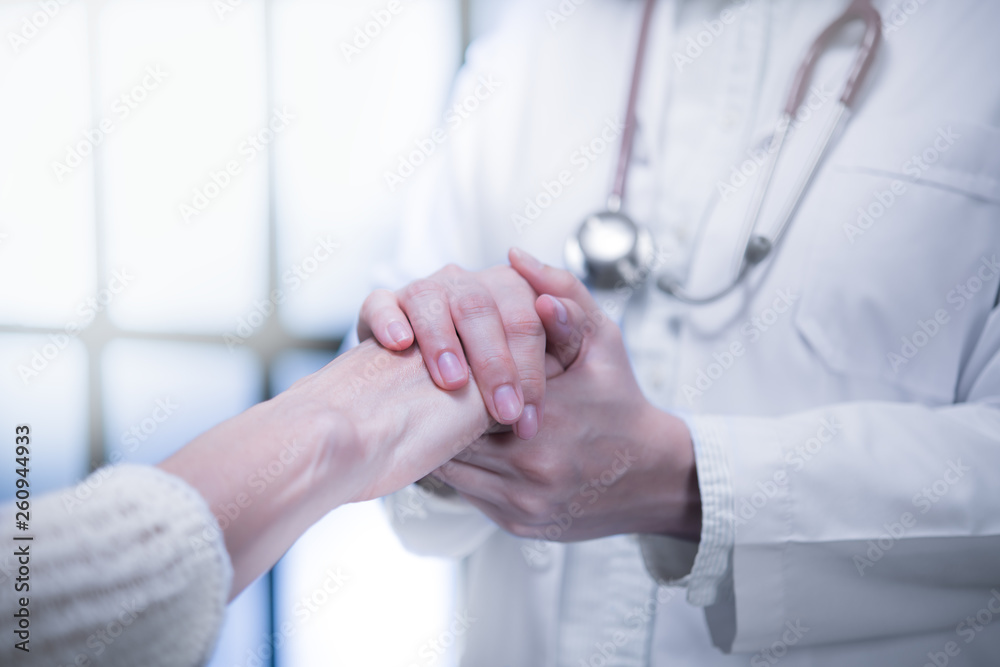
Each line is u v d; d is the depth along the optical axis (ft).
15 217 6.48
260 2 5.67
